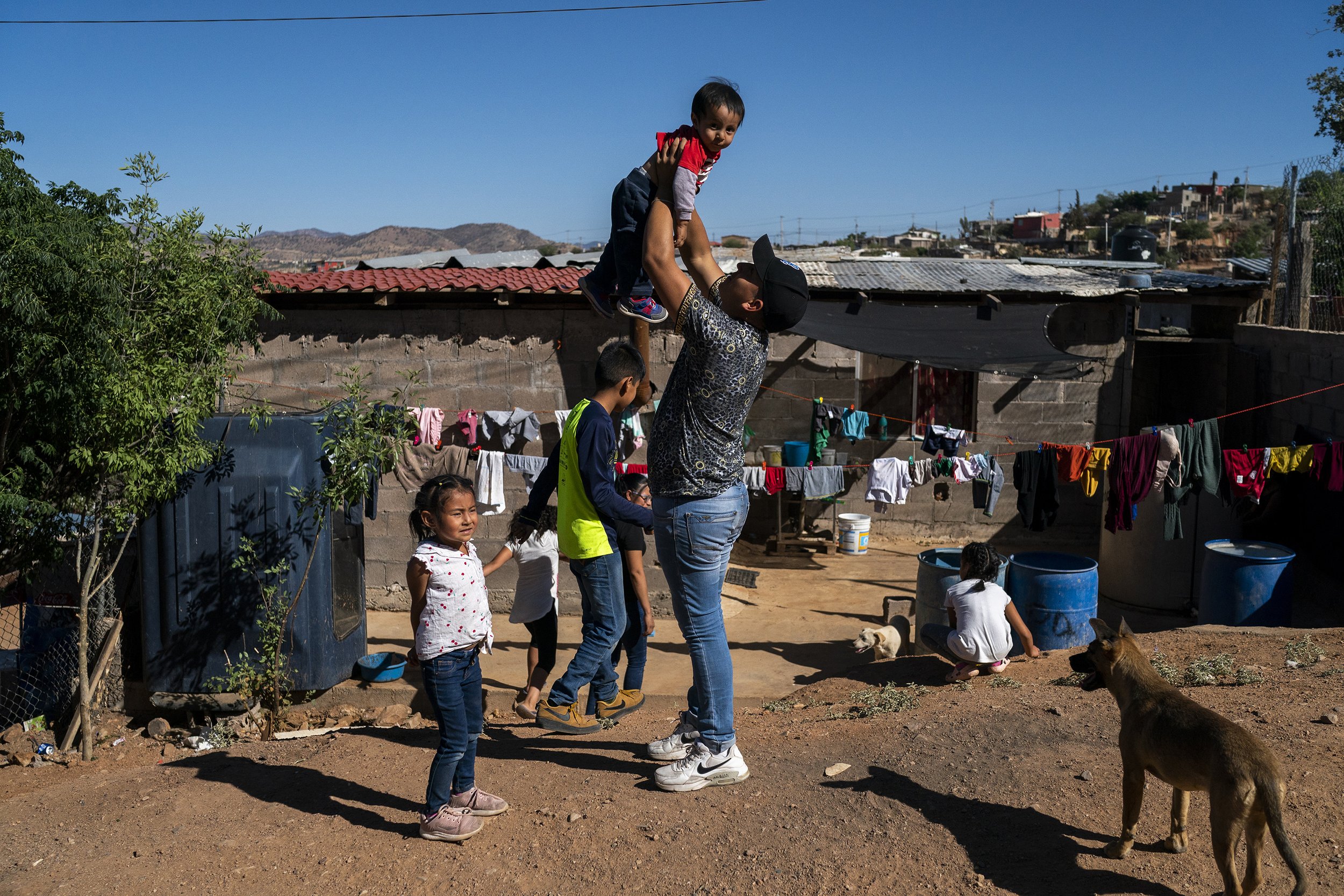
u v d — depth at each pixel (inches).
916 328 496.7
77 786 199.0
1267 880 132.6
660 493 147.9
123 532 305.3
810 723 235.0
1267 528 476.7
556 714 211.5
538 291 430.9
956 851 145.7
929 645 285.7
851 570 553.6
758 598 500.7
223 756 214.1
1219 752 124.3
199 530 306.5
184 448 289.3
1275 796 118.5
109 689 325.4
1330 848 139.3
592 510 204.8
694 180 130.3
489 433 449.1
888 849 147.6
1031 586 336.2
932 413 606.9
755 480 400.8
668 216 131.3
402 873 149.0
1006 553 590.9
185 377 288.8
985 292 544.7
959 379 603.5
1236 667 251.6
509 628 446.0
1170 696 137.2
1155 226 2970.0
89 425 272.1
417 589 152.3
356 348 460.8
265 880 149.7
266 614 306.0
